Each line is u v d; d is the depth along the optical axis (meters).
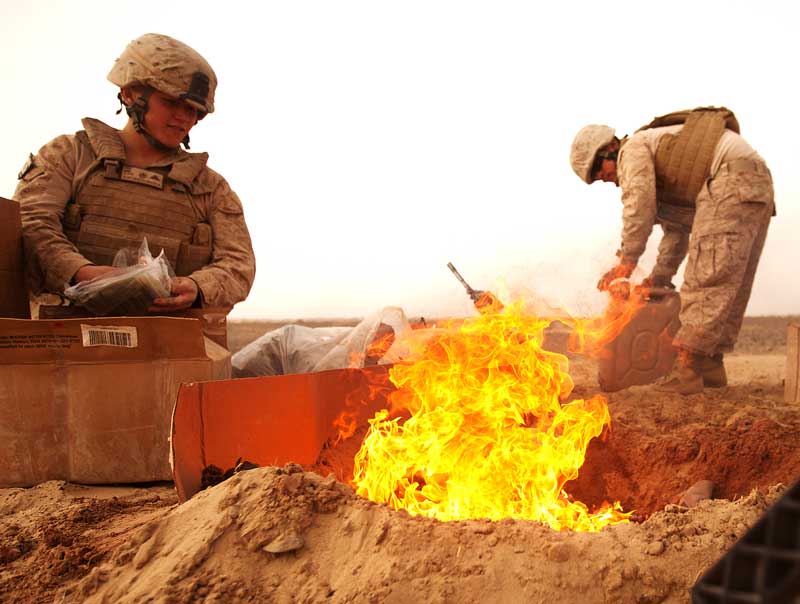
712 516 2.12
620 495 3.80
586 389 5.65
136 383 3.31
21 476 3.28
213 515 2.14
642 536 2.00
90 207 4.22
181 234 4.38
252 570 1.98
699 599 0.82
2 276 3.86
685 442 3.79
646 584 1.87
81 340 3.27
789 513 0.75
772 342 10.73
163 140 4.34
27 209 4.07
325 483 2.20
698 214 5.25
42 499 3.05
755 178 5.08
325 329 5.02
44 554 2.37
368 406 3.49
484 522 2.06
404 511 2.12
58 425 3.29
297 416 3.02
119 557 2.13
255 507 2.11
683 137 5.33
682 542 1.98
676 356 5.56
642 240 5.50
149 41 4.22
